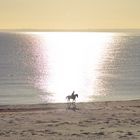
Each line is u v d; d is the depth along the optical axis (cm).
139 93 7319
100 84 8775
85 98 6656
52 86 8500
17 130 2895
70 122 3262
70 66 14175
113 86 8388
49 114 3738
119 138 2592
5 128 2978
